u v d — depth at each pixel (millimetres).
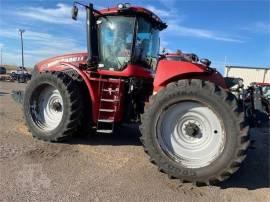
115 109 7035
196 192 4996
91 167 5754
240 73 36312
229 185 5336
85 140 7559
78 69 7355
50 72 7426
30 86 7523
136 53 7289
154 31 7812
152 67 7836
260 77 35500
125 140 7730
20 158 6020
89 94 7277
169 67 5809
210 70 5977
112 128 7062
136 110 7234
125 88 7195
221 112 5141
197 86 5285
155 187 5059
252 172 6027
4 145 6785
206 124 5406
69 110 7070
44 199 4477
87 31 7461
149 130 5477
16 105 12539
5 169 5441
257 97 6285
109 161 6117
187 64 5777
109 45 7359
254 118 6137
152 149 5441
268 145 8281
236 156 5051
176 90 5352
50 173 5379
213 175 5137
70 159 6117
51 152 6492
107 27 7371
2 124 8688
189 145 5473
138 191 4883
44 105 7641
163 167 5367
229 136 5090
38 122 7539
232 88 6207
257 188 5270
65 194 4652
